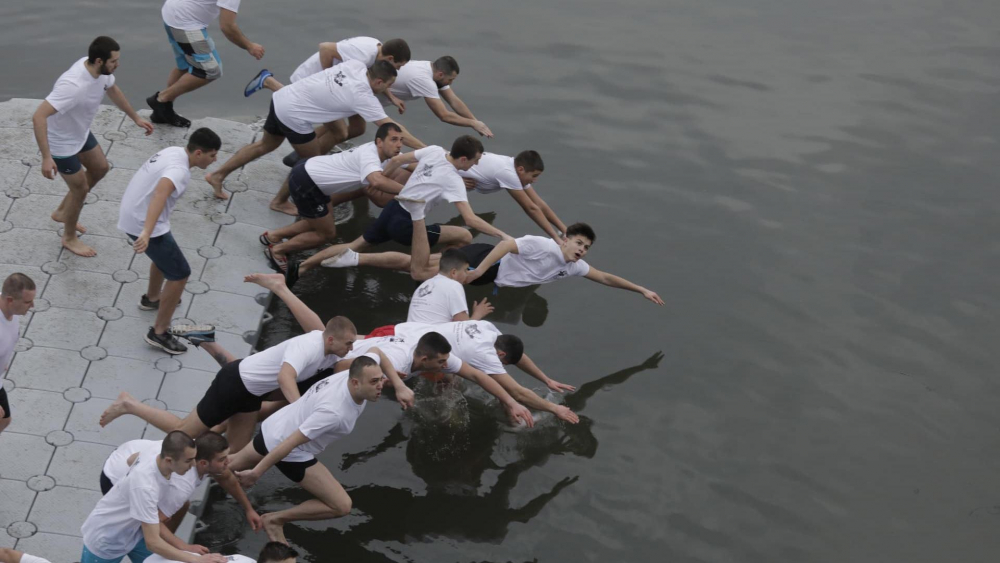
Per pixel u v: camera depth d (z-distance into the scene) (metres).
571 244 8.32
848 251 9.65
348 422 6.21
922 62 12.85
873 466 7.46
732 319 8.76
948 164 11.00
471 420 7.66
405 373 6.98
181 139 9.62
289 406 6.36
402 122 10.98
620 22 13.26
